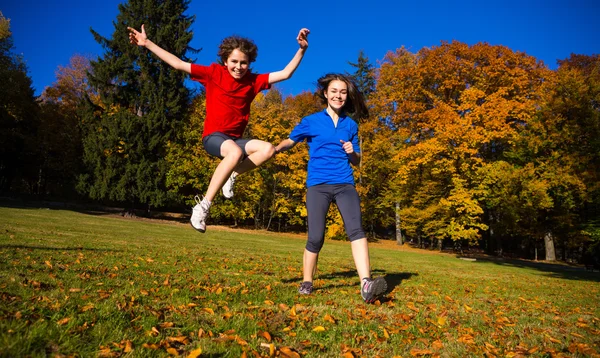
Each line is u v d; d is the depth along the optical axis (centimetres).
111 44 2503
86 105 2519
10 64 2744
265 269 632
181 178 2461
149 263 561
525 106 2189
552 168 2075
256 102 2730
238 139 334
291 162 2698
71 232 1010
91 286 329
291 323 265
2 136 2745
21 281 311
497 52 2378
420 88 2486
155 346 193
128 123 2411
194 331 229
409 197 2542
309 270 404
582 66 2736
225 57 322
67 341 185
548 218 2303
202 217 315
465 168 2156
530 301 531
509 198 2114
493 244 3297
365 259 377
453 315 358
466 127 2091
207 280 438
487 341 274
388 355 224
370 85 3048
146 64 2491
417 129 2530
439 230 2245
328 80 410
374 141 2622
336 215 2711
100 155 2452
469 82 2425
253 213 2822
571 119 2131
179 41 2523
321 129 399
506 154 2327
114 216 2431
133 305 272
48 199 3061
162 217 2794
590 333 333
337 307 340
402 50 2762
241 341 213
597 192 1952
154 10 2519
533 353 250
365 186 2744
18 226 1006
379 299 407
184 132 2528
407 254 1827
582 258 2698
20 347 170
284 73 341
